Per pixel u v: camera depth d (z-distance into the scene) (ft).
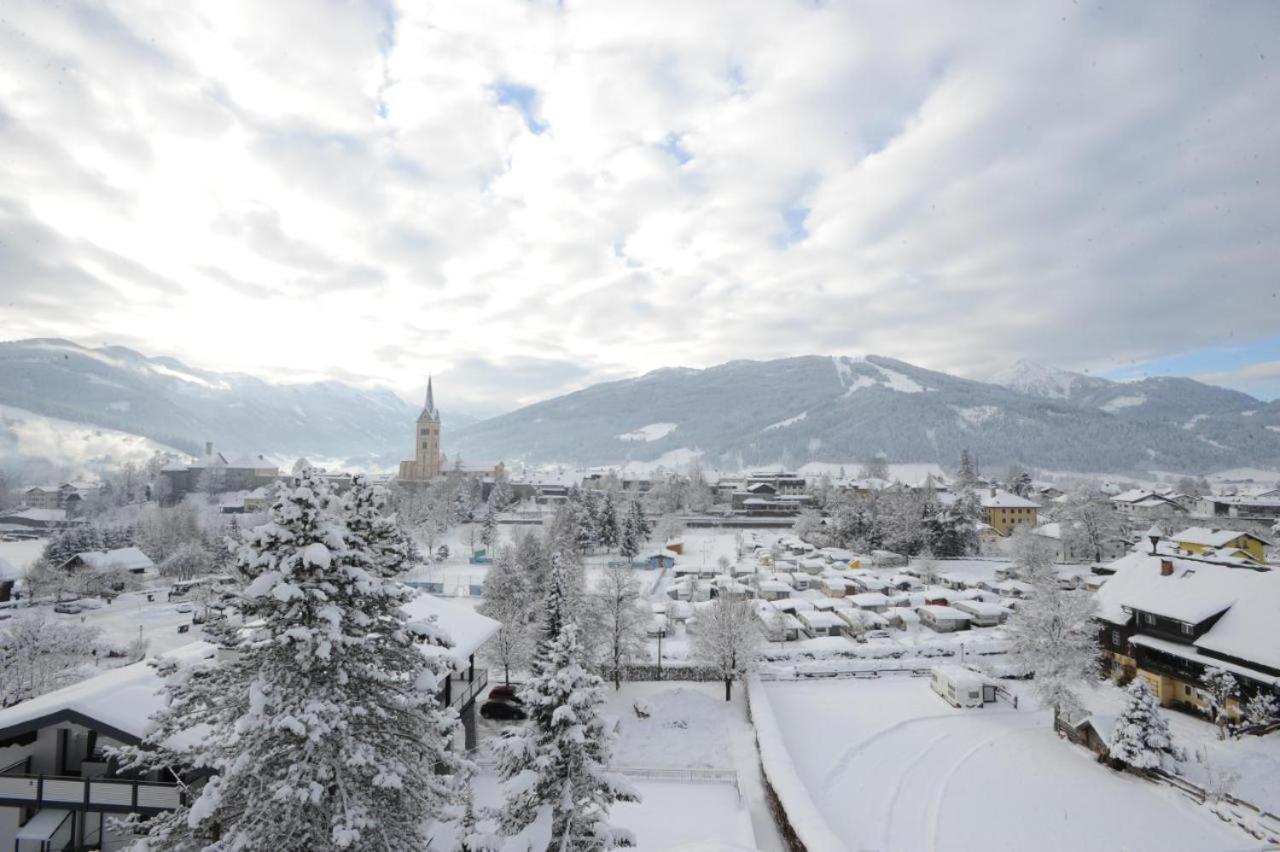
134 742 87.30
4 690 175.63
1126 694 187.42
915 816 135.95
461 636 140.46
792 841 119.85
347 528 63.62
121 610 321.11
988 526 506.48
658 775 153.17
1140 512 586.04
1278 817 126.62
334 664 59.57
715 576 385.70
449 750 70.18
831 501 597.52
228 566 67.36
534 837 63.62
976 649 253.03
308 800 55.52
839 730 181.16
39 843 88.99
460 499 620.90
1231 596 180.55
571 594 202.59
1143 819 132.57
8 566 332.60
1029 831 129.59
